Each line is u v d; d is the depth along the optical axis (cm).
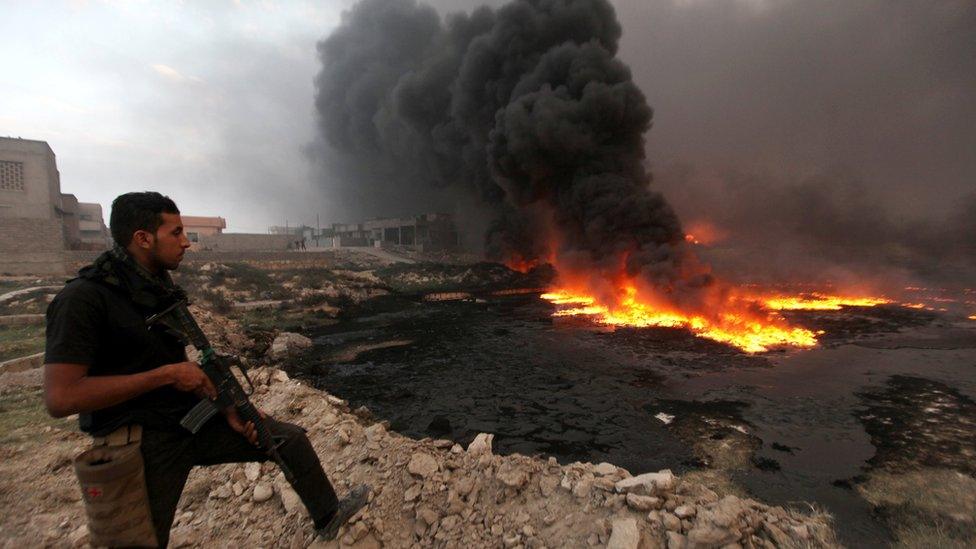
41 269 2591
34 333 1192
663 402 1110
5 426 494
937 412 989
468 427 980
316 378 1398
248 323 2142
